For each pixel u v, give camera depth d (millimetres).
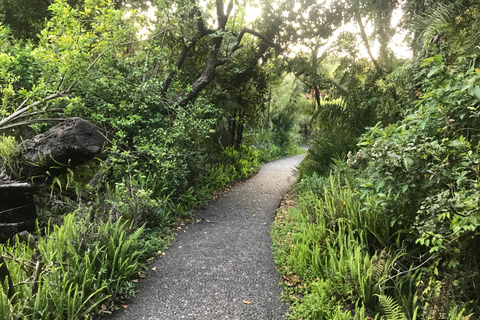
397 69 5891
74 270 2936
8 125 4742
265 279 3586
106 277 3236
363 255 3484
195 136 6973
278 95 18406
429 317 2451
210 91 10195
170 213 5473
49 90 4844
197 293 3281
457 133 2967
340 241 3633
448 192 2545
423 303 2785
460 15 4680
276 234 4902
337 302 2973
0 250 3039
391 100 6871
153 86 6105
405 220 3369
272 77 11359
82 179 4223
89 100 5547
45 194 3928
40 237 3334
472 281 2693
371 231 3664
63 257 3098
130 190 4828
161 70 7652
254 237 4883
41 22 8156
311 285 3262
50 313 2547
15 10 7746
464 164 2521
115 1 8117
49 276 2746
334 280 3207
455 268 2756
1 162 3699
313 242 3906
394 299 2887
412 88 4887
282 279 3584
